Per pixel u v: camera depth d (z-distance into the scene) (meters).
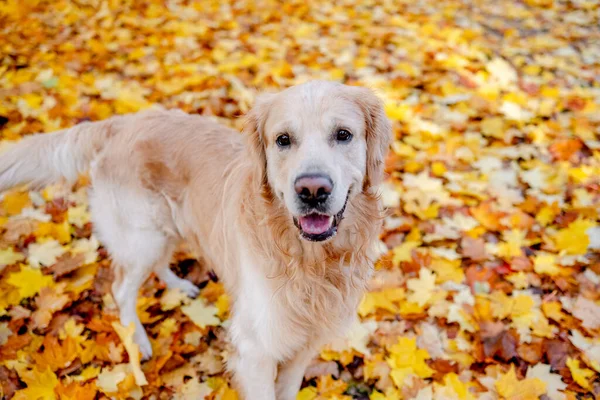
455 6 1.96
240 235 0.72
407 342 0.85
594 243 1.02
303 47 1.65
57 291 0.90
